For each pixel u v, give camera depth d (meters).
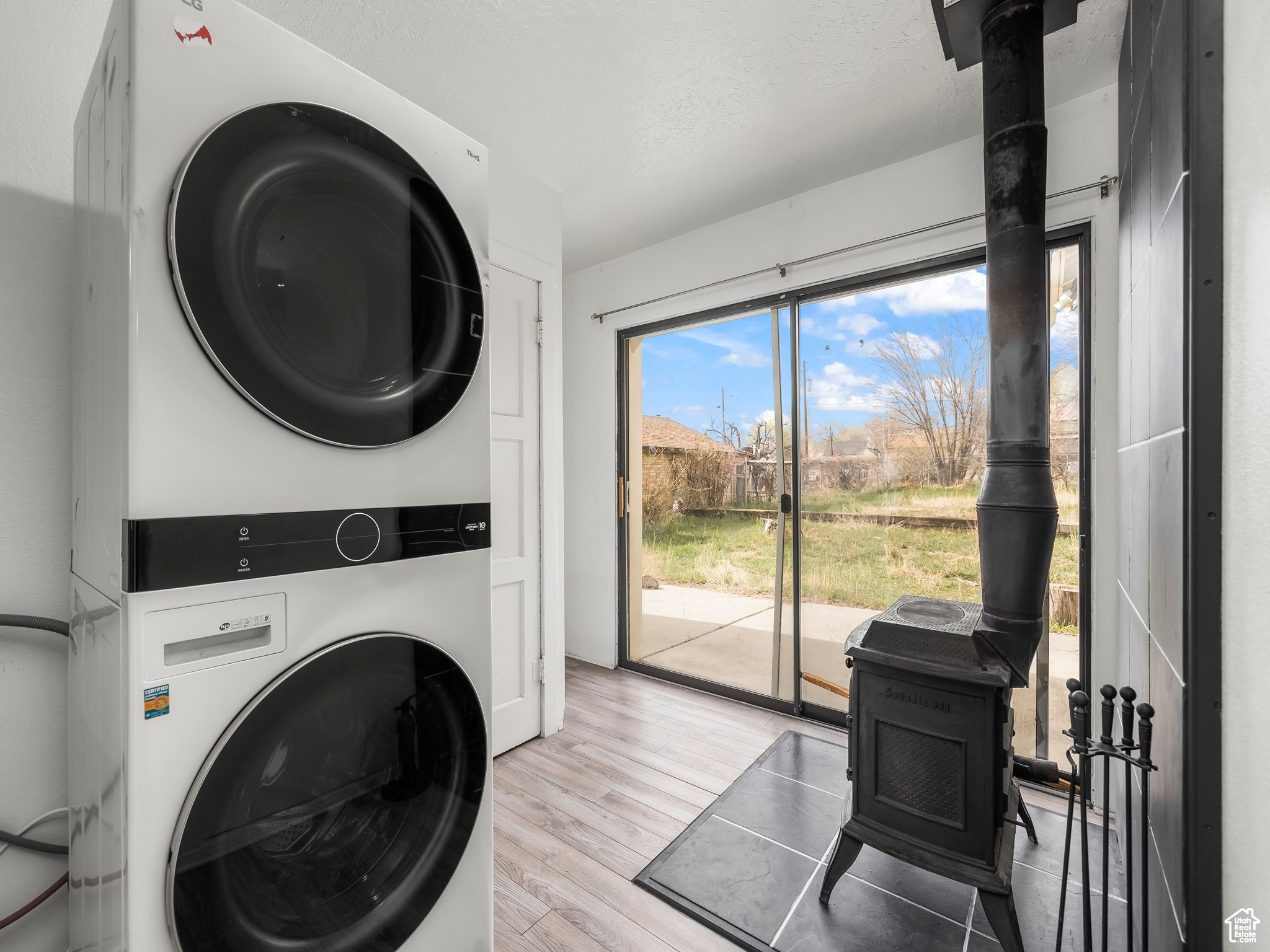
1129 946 0.99
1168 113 1.03
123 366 0.71
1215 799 0.83
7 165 1.13
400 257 0.98
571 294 3.64
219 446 0.76
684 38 1.70
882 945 1.36
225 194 0.76
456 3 1.55
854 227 2.49
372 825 0.93
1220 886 0.82
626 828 1.82
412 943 0.97
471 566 1.08
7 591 1.12
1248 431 0.79
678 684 3.14
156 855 0.70
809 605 2.69
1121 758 0.94
